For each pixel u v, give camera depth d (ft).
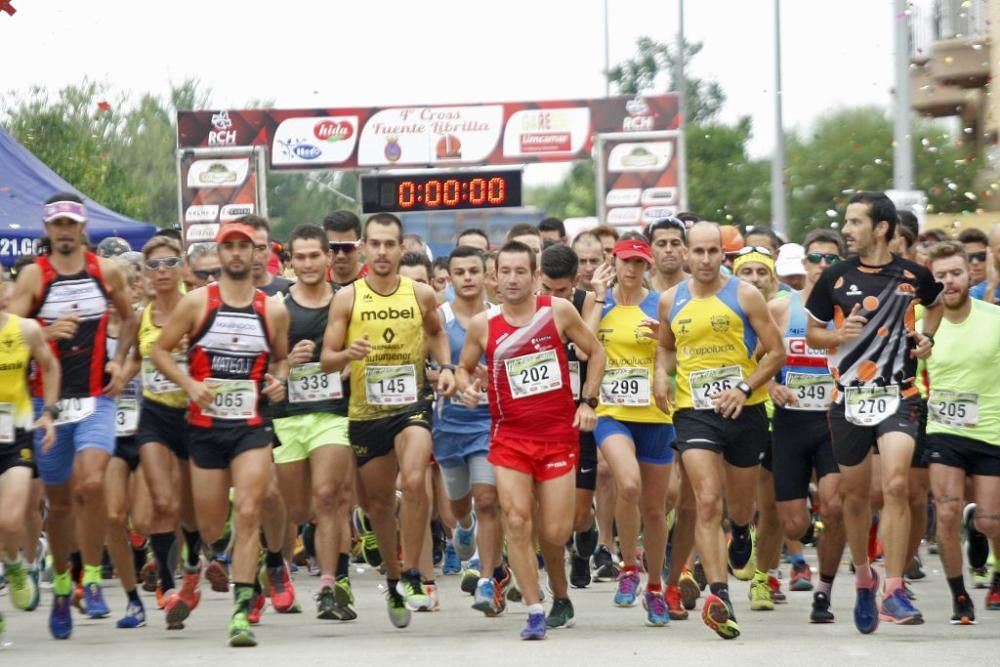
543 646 72.02
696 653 68.85
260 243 89.10
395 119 243.60
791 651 69.26
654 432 82.94
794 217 291.38
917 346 74.84
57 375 76.43
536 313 74.49
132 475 89.61
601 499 105.81
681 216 111.04
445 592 103.14
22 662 69.56
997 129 250.98
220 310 75.15
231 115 239.50
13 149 155.12
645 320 83.61
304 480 86.02
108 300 81.30
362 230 93.04
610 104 244.22
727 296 76.84
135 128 514.27
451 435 89.04
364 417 80.94
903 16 169.58
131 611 84.58
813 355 85.10
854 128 288.71
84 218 80.38
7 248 143.23
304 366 84.17
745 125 385.91
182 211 239.91
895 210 75.56
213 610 95.04
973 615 80.64
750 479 79.51
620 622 83.10
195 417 75.92
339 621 85.71
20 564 84.58
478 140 244.22
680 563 84.17
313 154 241.55
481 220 395.96
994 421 82.74
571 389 75.72
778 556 90.27
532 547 75.25
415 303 80.64
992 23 252.83
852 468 75.72
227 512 77.87
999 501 83.10
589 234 104.01
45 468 81.00
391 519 81.20
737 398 75.87
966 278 82.79
